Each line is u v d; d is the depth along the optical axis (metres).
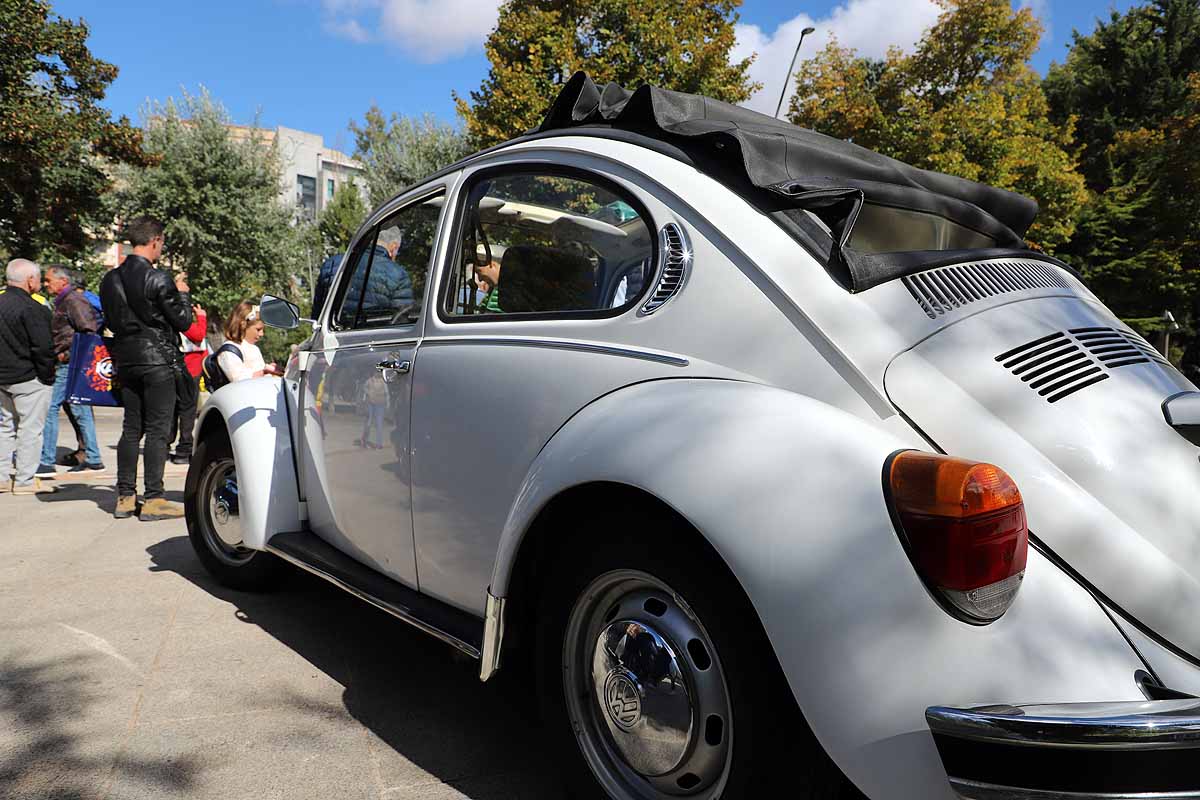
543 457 2.02
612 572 1.89
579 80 2.56
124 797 2.20
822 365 1.77
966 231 2.48
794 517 1.55
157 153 23.75
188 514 4.14
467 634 2.30
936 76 20.14
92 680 2.97
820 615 1.49
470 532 2.39
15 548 4.92
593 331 2.14
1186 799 1.32
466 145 29.75
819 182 2.11
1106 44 32.16
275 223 25.88
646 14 17.08
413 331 2.75
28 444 6.77
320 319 3.45
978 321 1.86
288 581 4.09
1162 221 25.50
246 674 3.05
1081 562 1.54
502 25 17.25
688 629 1.78
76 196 22.70
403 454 2.68
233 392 3.80
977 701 1.40
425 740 2.56
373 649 3.34
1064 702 1.38
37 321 6.57
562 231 2.37
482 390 2.36
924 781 1.42
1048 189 20.58
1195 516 1.63
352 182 38.16
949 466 1.46
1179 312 25.56
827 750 1.50
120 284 5.59
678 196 2.09
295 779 2.31
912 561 1.46
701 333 1.94
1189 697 1.44
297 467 3.51
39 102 20.70
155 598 3.93
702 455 1.68
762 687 1.61
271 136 27.59
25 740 2.51
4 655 3.20
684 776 1.79
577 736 1.99
